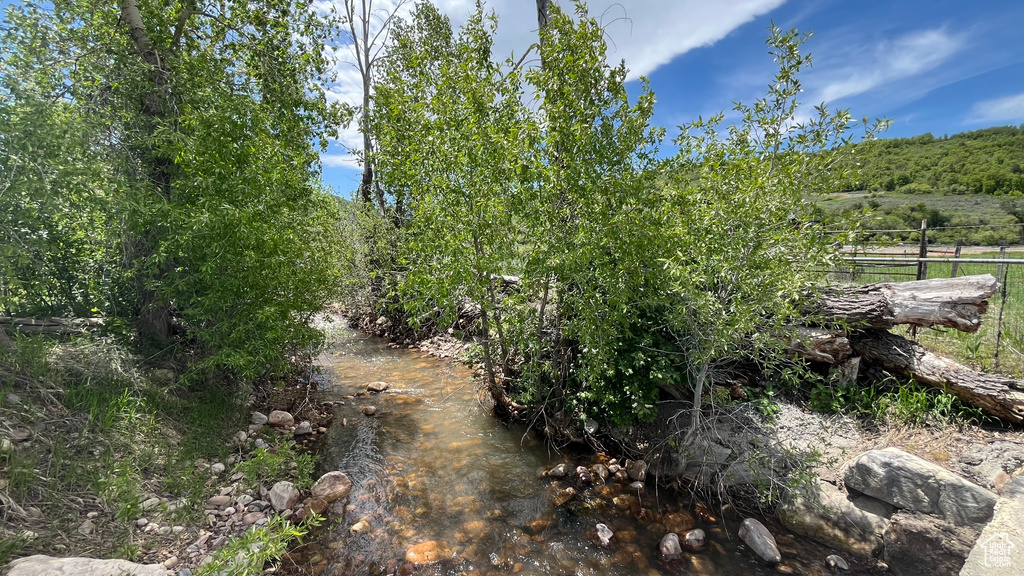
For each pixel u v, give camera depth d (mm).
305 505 3854
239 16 5934
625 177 4133
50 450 3184
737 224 3646
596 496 4172
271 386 6242
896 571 3115
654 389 4527
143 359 4754
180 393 4719
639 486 4270
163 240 4246
